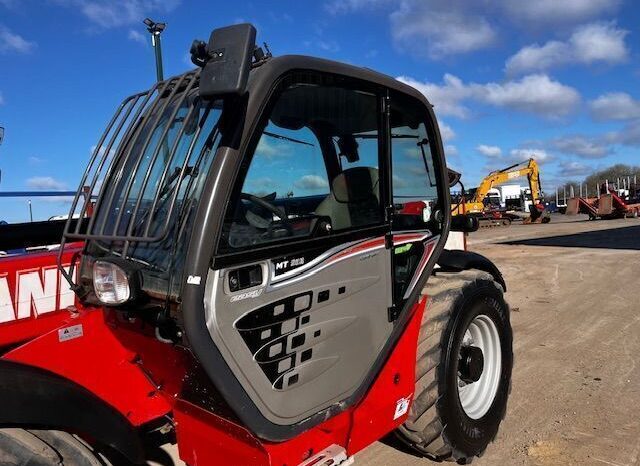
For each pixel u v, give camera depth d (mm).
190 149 2039
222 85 1800
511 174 28156
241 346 2041
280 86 2137
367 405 2617
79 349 2422
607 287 8438
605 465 3205
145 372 2566
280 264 2156
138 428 2750
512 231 23031
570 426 3711
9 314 2668
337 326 2432
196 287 1880
